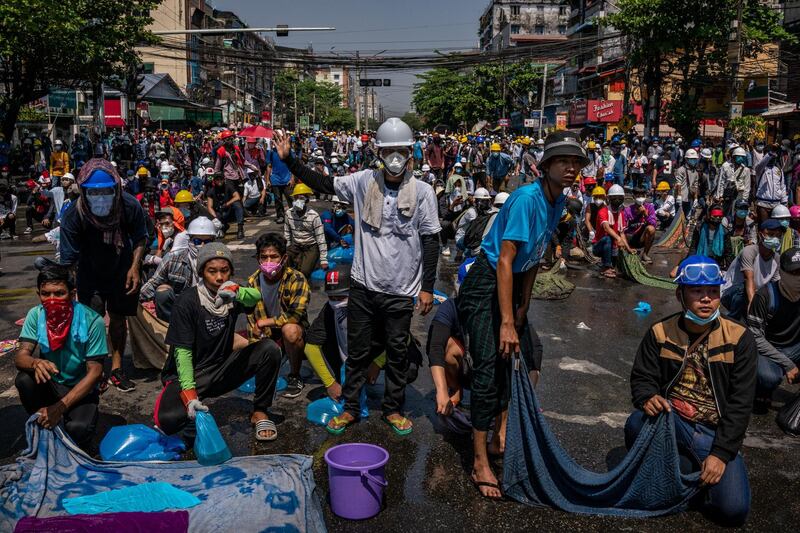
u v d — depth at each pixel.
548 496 3.46
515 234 3.38
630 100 41.25
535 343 4.04
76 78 23.80
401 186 4.17
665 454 3.36
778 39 31.66
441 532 3.27
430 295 4.31
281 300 4.94
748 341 3.40
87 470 3.67
